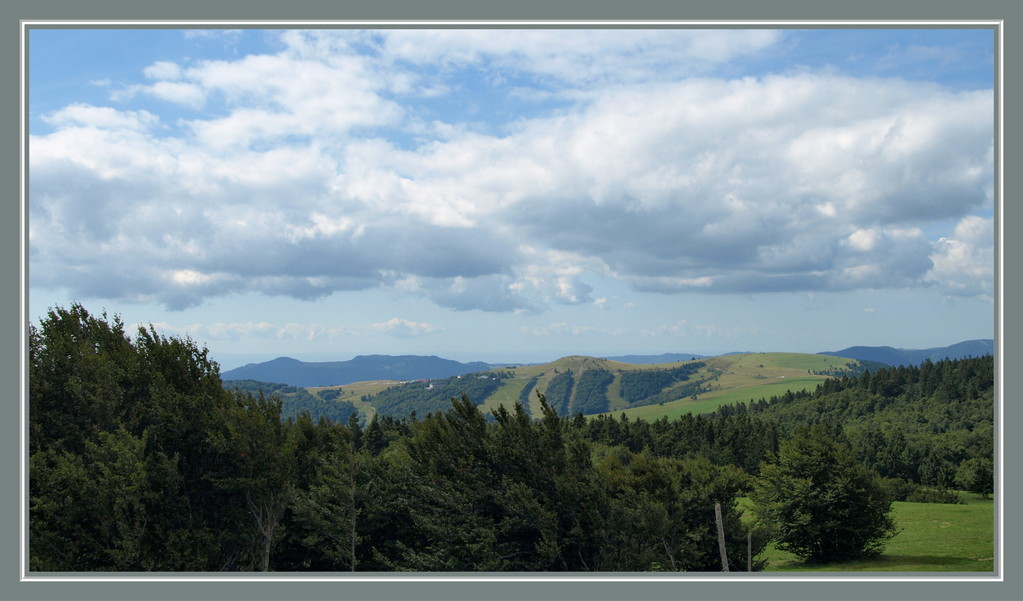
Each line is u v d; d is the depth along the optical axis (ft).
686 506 121.19
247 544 95.55
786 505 149.38
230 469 97.35
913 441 428.15
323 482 109.91
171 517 90.99
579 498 106.42
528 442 112.78
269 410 104.63
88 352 101.55
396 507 112.78
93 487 81.00
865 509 146.82
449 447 116.26
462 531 103.04
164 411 97.04
